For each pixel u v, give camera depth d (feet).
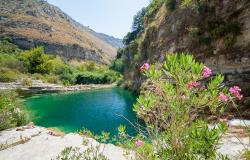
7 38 419.54
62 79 254.88
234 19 65.51
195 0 85.87
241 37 62.34
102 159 18.84
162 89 11.48
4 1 577.84
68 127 72.08
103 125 72.69
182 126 10.87
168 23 124.47
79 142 29.48
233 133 19.90
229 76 61.98
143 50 159.12
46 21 587.68
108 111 99.04
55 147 28.48
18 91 157.58
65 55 492.13
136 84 166.71
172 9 125.49
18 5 589.73
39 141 31.55
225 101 10.95
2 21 473.67
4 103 44.37
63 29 618.85
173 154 10.87
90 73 284.61
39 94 170.71
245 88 55.01
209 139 10.08
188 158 10.57
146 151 12.17
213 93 10.79
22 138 33.22
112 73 303.48
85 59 533.96
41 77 233.76
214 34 70.59
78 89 206.69
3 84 169.48
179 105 10.88
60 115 92.58
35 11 588.50
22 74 225.56
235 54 62.75
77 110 104.22
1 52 315.58
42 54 265.95
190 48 86.63
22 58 263.29
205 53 74.79
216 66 68.95
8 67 228.02
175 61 10.76
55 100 139.85
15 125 44.39
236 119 22.80
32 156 26.35
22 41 437.99
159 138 11.80
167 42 118.11
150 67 11.89
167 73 10.96
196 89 11.10
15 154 27.58
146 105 11.39
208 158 10.41
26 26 502.38
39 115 92.73
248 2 62.80
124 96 150.00
